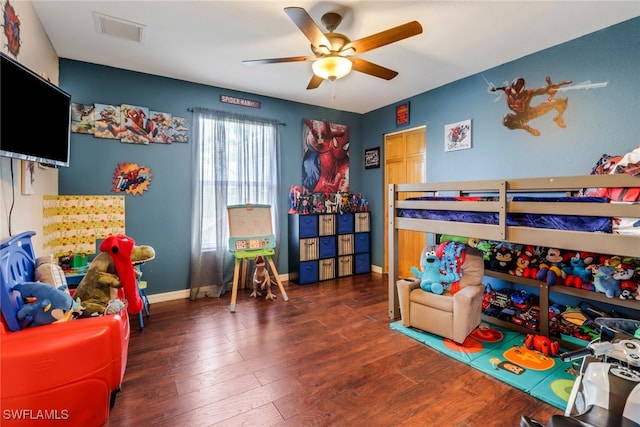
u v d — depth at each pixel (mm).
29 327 1431
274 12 2186
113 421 1564
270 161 4086
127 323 1825
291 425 1544
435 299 2449
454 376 1975
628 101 2285
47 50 2500
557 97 2668
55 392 1300
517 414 1622
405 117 4176
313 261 4195
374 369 2061
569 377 1919
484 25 2359
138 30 2434
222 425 1546
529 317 2576
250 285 3959
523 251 2613
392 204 2846
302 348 2352
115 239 1963
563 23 2330
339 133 4734
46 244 2389
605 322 1547
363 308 3209
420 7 2127
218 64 3074
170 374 1999
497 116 3119
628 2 2057
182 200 3545
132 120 3227
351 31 2441
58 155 2004
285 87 3732
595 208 1569
